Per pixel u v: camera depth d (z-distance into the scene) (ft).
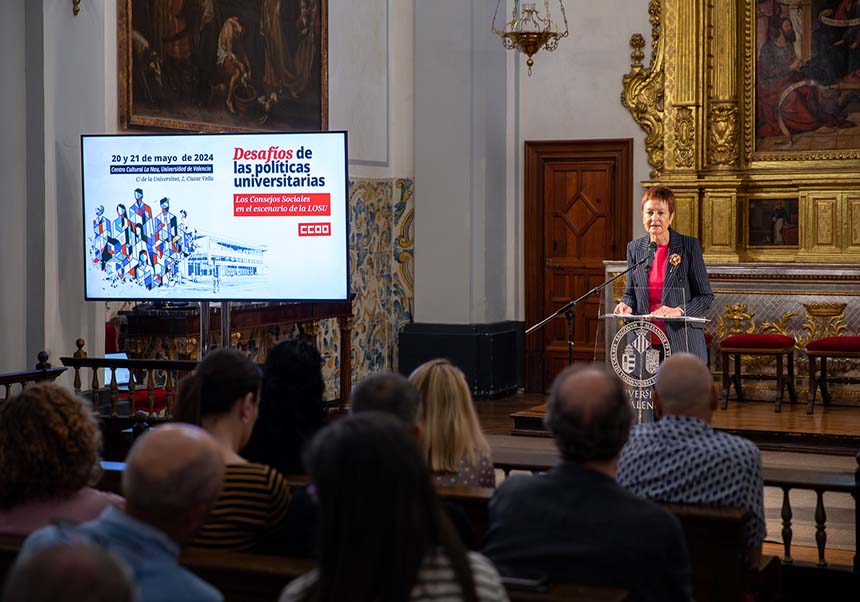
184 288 22.93
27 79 22.84
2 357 22.68
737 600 9.94
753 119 35.81
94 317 24.23
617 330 20.45
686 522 9.99
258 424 11.30
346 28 35.37
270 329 31.94
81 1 23.71
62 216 23.34
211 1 28.91
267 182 22.54
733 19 35.65
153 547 6.70
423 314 37.63
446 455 11.72
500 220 38.50
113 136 22.71
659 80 36.70
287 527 9.49
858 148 34.63
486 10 37.37
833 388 32.37
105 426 21.43
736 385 32.65
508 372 38.32
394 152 37.96
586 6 37.52
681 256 20.92
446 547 5.96
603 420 8.26
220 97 29.48
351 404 9.25
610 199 37.60
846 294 32.71
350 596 5.73
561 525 8.11
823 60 34.91
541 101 38.27
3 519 9.04
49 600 4.05
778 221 35.68
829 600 14.61
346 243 22.44
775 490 23.75
